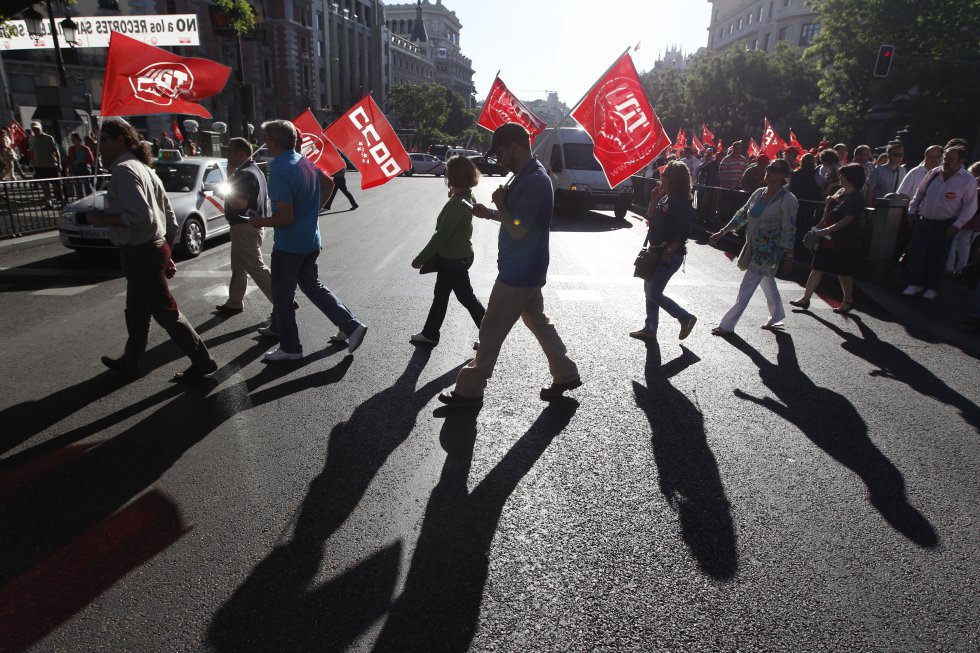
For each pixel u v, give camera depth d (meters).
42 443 3.75
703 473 3.59
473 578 2.65
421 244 11.33
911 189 9.29
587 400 4.59
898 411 4.56
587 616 2.46
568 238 12.80
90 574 2.63
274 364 5.16
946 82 30.89
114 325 6.20
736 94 47.81
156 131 36.06
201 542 2.85
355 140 6.73
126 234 4.26
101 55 35.75
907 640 2.39
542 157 18.58
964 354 5.92
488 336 4.16
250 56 47.84
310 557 2.76
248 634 2.32
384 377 4.91
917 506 3.32
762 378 5.15
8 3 10.73
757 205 6.08
